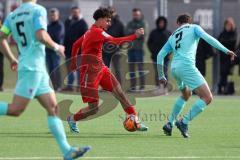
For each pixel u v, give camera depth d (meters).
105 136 26.94
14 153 22.58
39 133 27.67
